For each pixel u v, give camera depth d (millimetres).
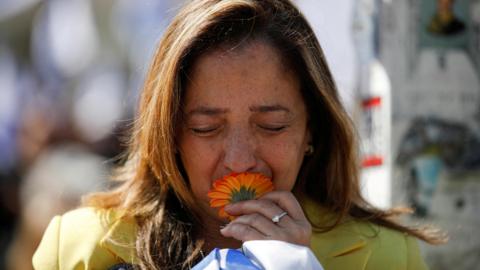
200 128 4508
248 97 4441
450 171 5719
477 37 5715
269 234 4336
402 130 5664
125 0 10750
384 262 4949
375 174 5781
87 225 4918
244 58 4453
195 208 4828
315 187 5188
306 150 5039
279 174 4590
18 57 13148
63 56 12039
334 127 4980
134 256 4750
